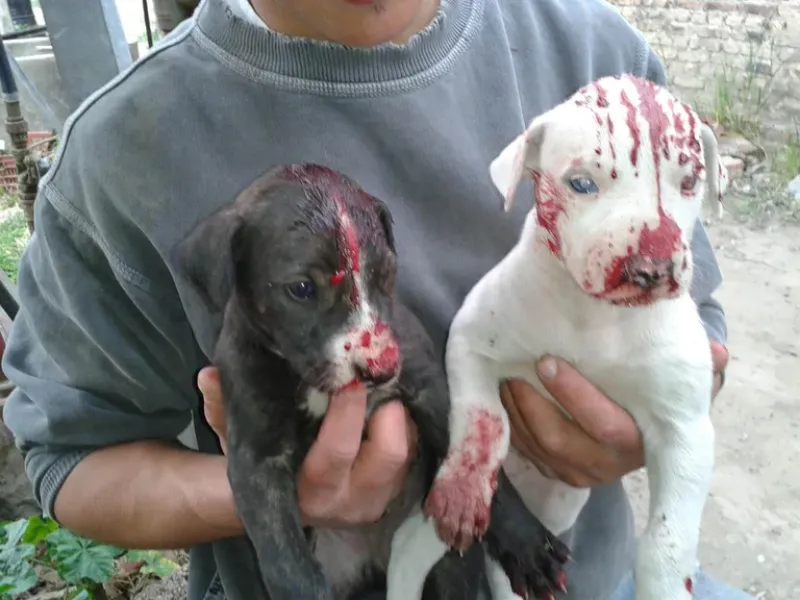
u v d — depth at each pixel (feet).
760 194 4.90
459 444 1.24
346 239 1.04
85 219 1.32
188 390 1.46
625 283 0.99
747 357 3.68
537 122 1.12
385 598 1.37
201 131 1.26
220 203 1.24
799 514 2.96
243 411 1.16
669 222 1.00
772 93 5.41
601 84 1.09
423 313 1.31
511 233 1.38
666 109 1.04
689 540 1.19
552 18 1.48
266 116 1.26
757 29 5.45
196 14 1.40
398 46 1.28
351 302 1.05
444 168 1.30
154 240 1.24
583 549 1.52
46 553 2.49
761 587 2.72
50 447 1.43
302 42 1.25
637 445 1.25
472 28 1.37
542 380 1.23
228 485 1.29
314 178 1.10
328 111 1.27
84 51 2.07
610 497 1.56
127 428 1.42
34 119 3.52
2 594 2.24
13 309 3.08
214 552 1.44
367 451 1.14
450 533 1.22
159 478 1.35
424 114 1.29
